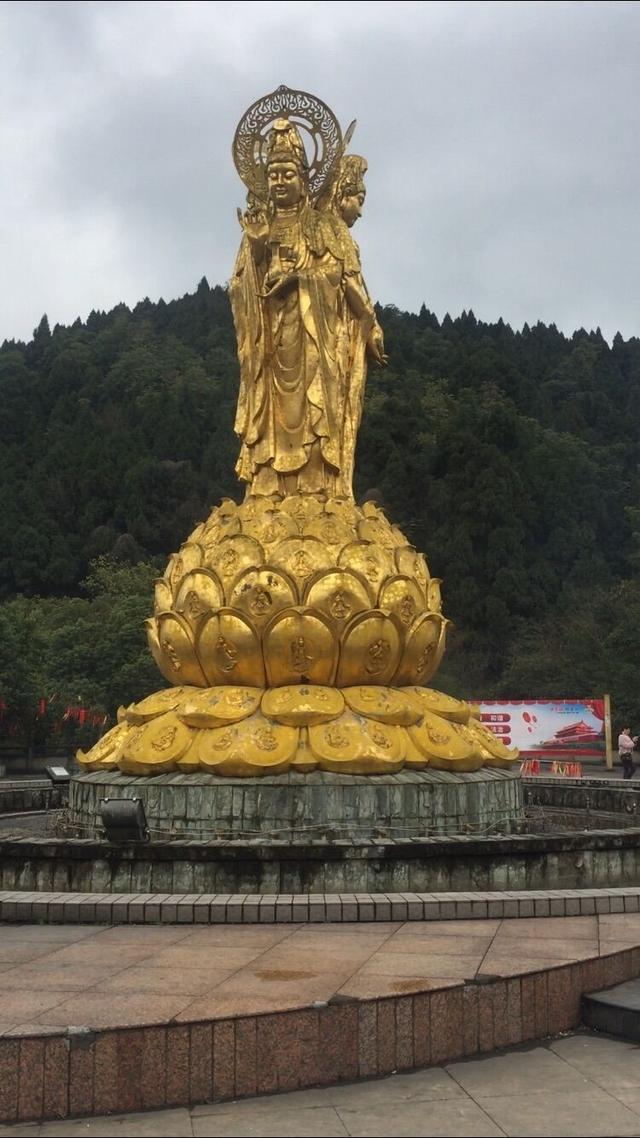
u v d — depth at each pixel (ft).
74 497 301.43
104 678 167.53
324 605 52.21
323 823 48.16
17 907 37.45
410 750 51.31
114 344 444.14
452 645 217.15
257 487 62.49
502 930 35.01
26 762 152.05
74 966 30.30
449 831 49.70
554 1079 25.62
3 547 280.31
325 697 51.67
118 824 42.45
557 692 186.70
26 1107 23.11
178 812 48.78
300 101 64.80
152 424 332.80
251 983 28.07
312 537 54.24
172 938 34.30
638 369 386.32
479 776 52.80
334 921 36.70
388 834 48.08
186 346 434.71
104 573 243.81
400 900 37.14
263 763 48.85
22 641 153.99
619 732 160.66
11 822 64.59
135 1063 23.82
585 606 207.62
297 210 63.26
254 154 64.95
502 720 121.08
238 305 63.87
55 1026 24.07
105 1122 22.88
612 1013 29.09
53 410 360.28
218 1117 23.13
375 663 53.26
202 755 49.98
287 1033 25.09
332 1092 24.77
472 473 249.96
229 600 53.16
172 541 291.99
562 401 352.28
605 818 63.93
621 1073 26.03
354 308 63.36
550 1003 29.25
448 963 30.12
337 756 49.24
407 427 273.33
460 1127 22.54
